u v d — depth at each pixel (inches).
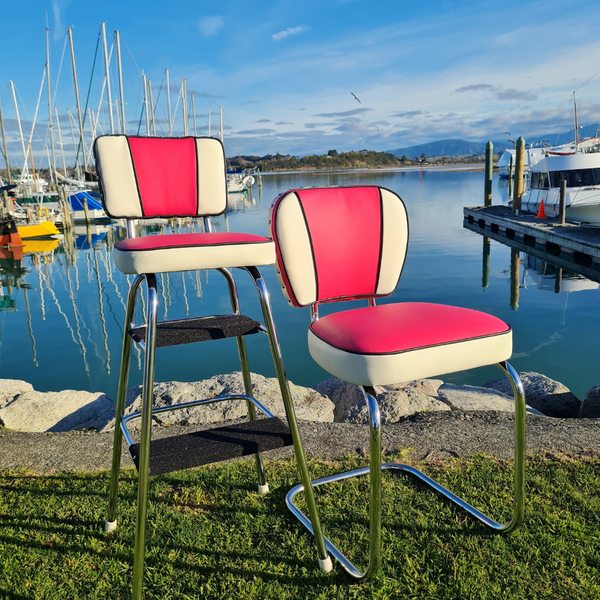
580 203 553.9
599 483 77.5
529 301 340.5
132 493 79.7
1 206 819.4
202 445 55.6
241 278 432.1
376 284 70.4
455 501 73.1
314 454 91.1
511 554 62.9
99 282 469.4
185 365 230.8
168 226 816.9
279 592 58.3
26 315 356.8
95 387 220.4
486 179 780.0
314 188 65.6
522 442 61.8
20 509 76.2
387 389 138.3
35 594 59.0
